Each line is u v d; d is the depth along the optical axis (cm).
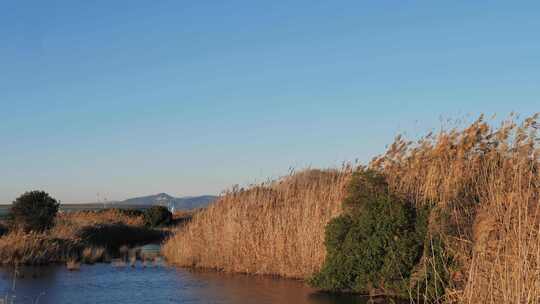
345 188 2147
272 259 2419
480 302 1333
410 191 1917
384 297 1802
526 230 1274
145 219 6656
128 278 2472
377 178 1938
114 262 3106
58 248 3194
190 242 3008
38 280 2405
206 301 1878
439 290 1579
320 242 2186
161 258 3347
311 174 2598
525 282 1232
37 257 3017
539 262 1216
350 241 1873
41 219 3722
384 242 1800
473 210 1677
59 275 2566
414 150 1994
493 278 1325
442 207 1711
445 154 1853
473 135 1834
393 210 1814
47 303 1891
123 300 1938
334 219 1952
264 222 2538
